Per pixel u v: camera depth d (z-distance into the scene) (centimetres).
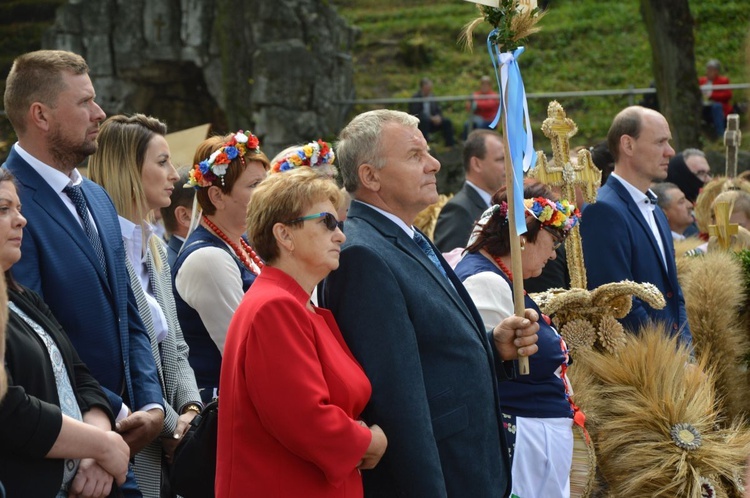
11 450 479
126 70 2330
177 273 691
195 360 691
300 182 521
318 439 480
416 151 574
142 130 693
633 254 890
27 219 565
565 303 795
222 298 671
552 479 679
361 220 568
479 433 560
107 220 612
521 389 690
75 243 575
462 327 563
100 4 2316
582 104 3120
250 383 489
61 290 564
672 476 761
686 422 771
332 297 549
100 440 504
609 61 3459
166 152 702
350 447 487
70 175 605
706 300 934
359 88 3353
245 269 704
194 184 702
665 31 2684
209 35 2361
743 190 1187
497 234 696
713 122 2748
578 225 841
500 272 699
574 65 3462
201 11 2347
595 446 777
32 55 588
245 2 2362
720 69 2962
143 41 2330
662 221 936
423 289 554
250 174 699
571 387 756
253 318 496
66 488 509
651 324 848
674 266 922
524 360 603
